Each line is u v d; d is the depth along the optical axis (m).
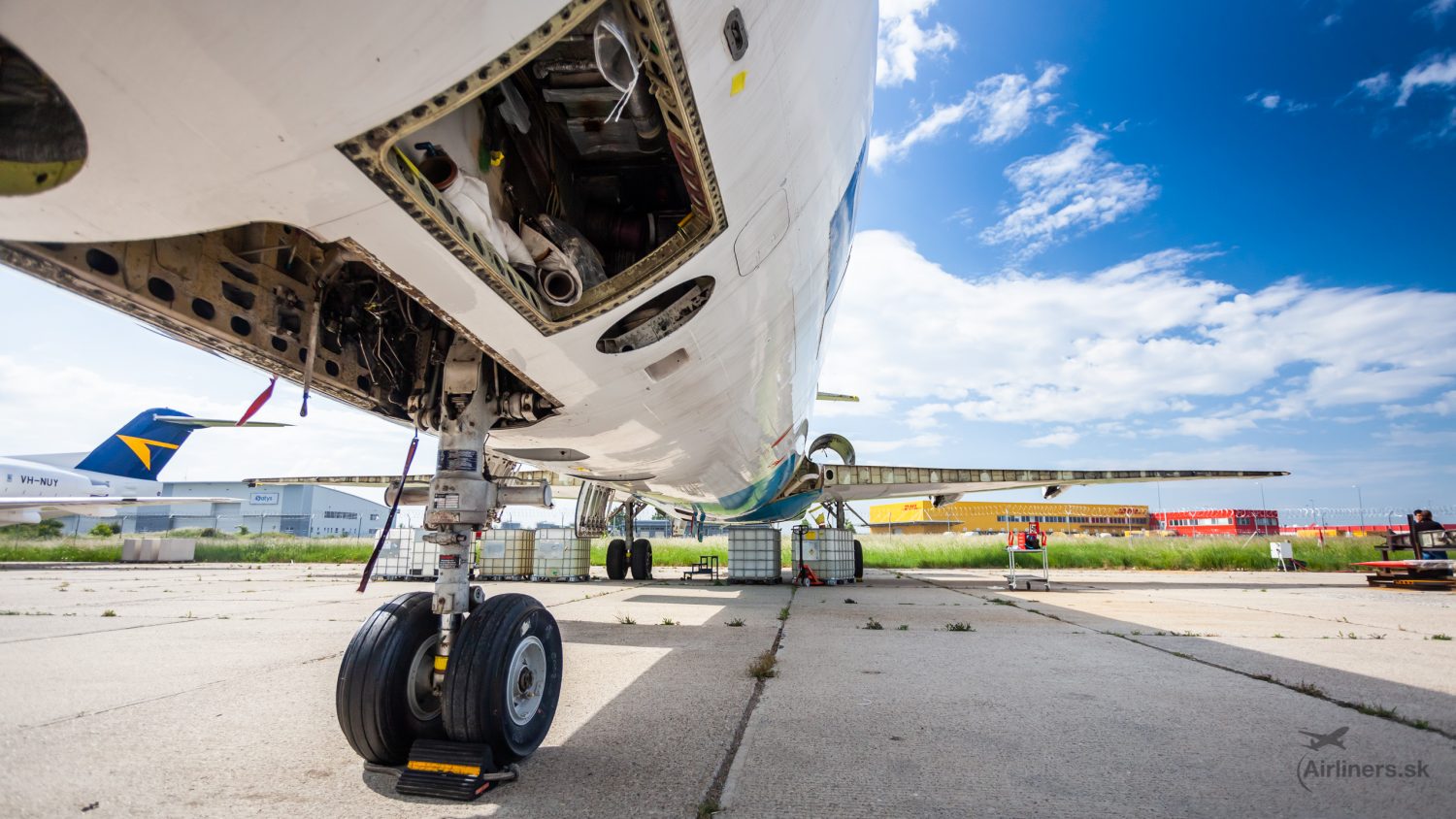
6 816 2.41
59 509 25.30
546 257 2.87
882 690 4.40
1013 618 8.34
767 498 12.41
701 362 4.18
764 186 3.14
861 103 3.78
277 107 1.59
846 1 2.99
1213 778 2.77
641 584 14.52
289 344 2.94
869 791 2.65
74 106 1.50
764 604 10.11
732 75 2.44
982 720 3.68
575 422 4.21
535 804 2.55
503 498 3.46
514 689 3.00
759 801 2.55
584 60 2.58
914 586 14.15
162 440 31.11
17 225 1.85
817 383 8.83
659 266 3.05
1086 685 4.54
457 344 3.53
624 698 4.20
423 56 1.59
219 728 3.56
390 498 3.65
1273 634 7.00
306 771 2.93
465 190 2.34
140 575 17.28
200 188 1.78
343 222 2.07
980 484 15.20
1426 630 7.33
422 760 2.77
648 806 2.52
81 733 3.46
